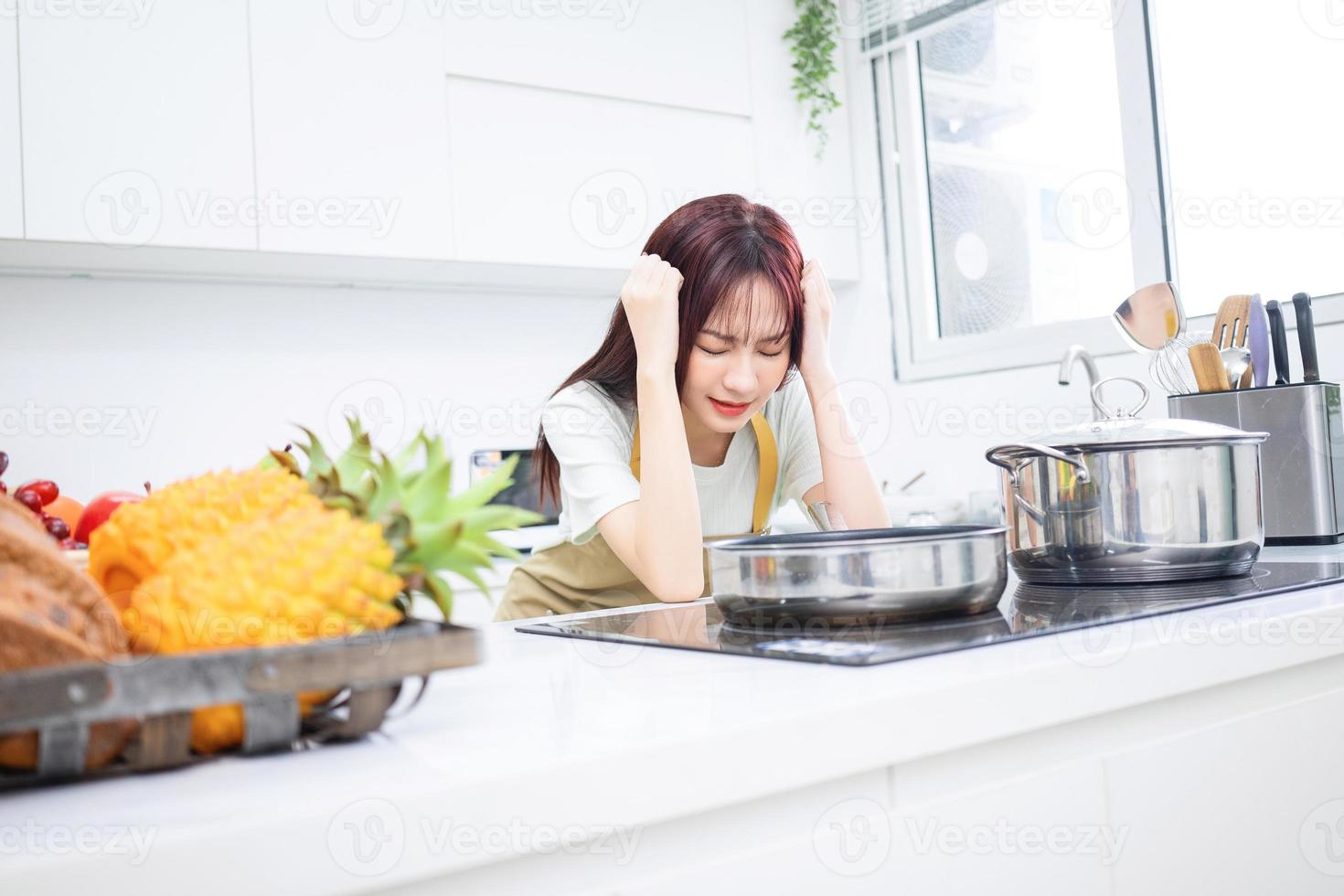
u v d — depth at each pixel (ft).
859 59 9.45
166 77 6.41
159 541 1.56
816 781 1.68
